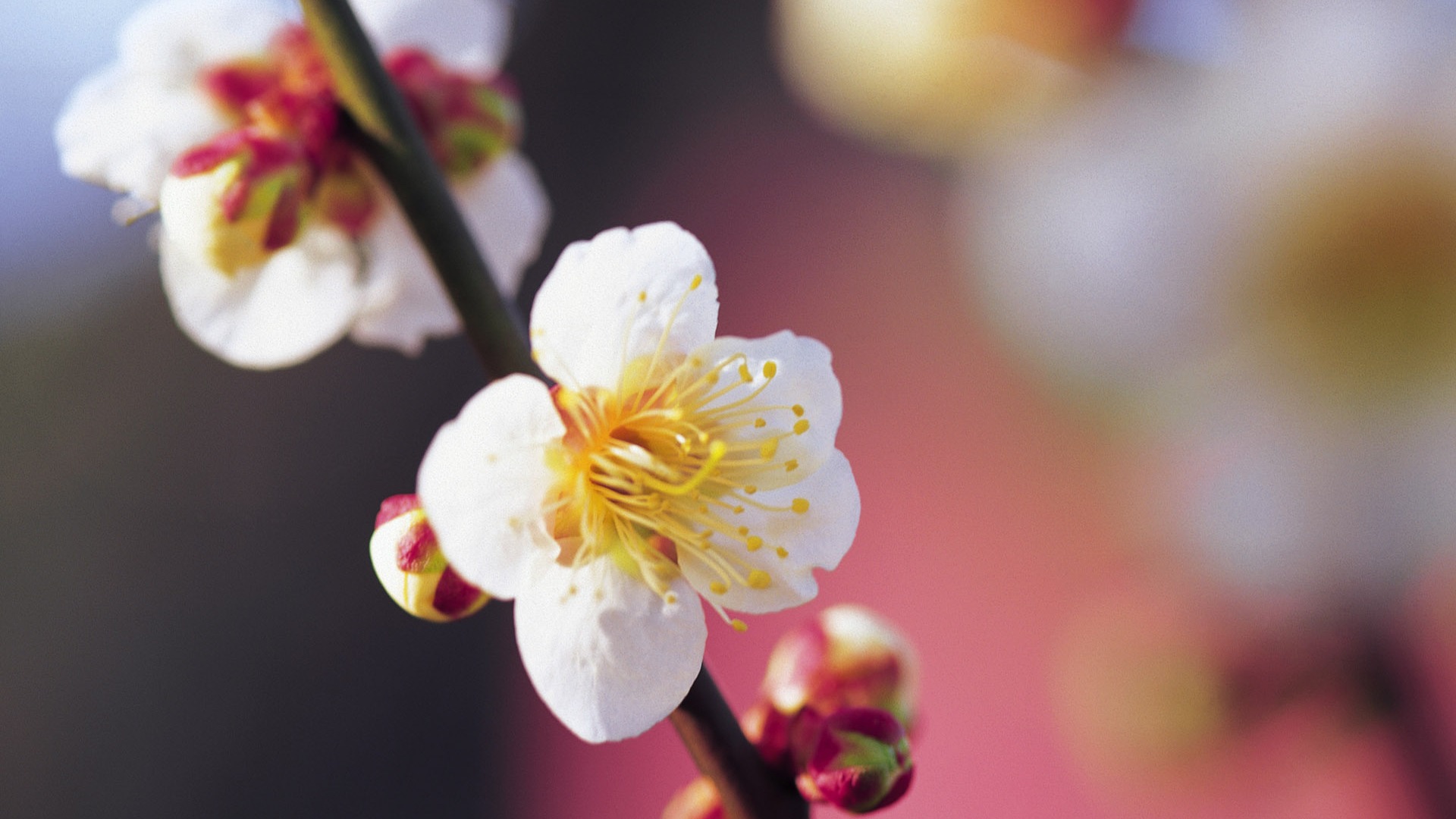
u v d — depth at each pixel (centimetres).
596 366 22
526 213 25
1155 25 25
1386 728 24
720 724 22
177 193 23
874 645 22
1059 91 25
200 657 67
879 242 60
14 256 83
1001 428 51
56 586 70
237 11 24
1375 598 24
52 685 67
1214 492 25
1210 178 25
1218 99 25
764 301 63
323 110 23
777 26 68
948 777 51
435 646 65
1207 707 24
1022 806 49
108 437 74
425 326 25
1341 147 24
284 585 68
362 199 24
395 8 25
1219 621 24
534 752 61
